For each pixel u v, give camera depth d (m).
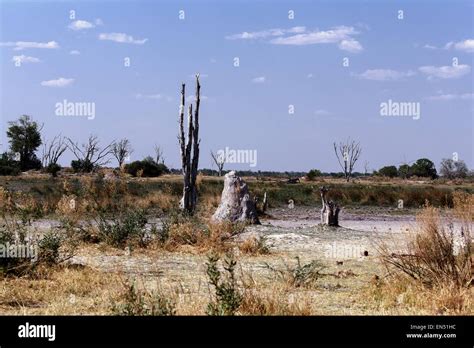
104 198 34.66
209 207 33.09
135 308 9.67
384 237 21.17
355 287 12.84
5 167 69.06
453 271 11.73
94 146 74.25
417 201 43.31
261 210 36.06
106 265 15.78
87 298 11.59
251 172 129.38
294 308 10.19
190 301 10.38
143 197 37.38
